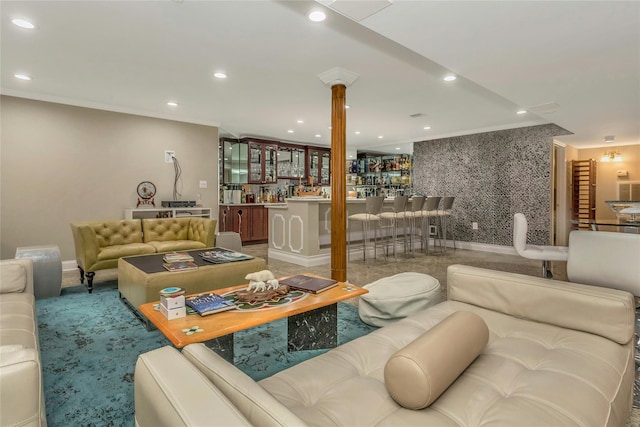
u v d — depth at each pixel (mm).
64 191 4520
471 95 4191
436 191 6934
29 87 4012
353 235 5719
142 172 5129
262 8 2301
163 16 2404
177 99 4449
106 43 2828
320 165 8539
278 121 5734
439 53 2332
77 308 2943
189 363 750
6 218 4172
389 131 6500
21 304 1887
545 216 5590
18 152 4219
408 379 965
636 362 1921
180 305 1646
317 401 1053
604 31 1999
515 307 1675
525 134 5781
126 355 2080
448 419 942
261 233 7312
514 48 2240
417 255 5699
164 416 578
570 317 1514
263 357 2072
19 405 840
